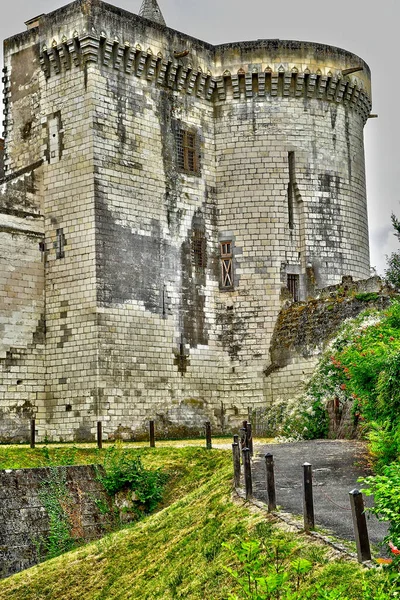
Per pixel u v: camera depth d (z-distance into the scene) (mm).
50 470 30219
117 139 43469
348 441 29547
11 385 41375
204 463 33094
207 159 48719
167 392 44188
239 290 47969
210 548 20281
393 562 13727
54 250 43156
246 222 48531
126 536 25234
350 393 31719
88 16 42656
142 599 20484
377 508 14664
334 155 50844
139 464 32344
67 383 41969
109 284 42031
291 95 49781
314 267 49312
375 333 33875
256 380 47062
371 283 43750
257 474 24562
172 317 45031
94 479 31359
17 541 28156
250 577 14766
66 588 23656
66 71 43750
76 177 42719
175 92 47031
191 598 18500
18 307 42062
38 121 44781
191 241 46812
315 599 14688
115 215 42812
